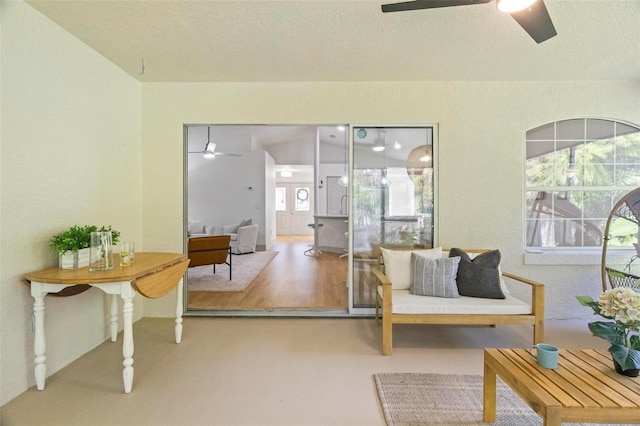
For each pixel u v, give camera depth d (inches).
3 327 70.4
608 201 129.4
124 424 63.1
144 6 77.3
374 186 129.0
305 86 125.5
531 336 107.7
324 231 297.9
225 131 301.6
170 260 92.0
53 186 83.6
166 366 86.2
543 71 115.5
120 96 112.3
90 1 74.7
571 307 124.2
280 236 462.9
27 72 76.0
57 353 84.5
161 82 124.6
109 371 83.5
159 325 116.8
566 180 129.3
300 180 485.7
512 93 124.6
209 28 87.4
